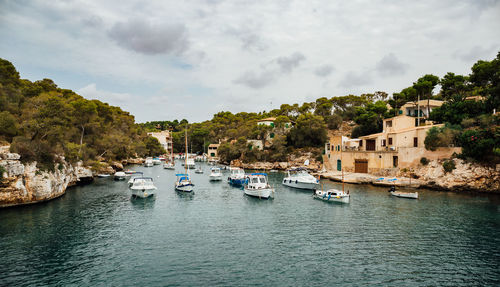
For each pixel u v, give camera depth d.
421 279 22.09
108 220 37.03
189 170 106.62
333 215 39.94
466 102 63.88
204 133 177.88
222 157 138.12
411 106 88.75
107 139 94.44
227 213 41.19
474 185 54.03
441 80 86.25
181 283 21.23
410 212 41.03
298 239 30.44
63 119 57.28
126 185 67.62
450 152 59.19
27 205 44.34
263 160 114.94
